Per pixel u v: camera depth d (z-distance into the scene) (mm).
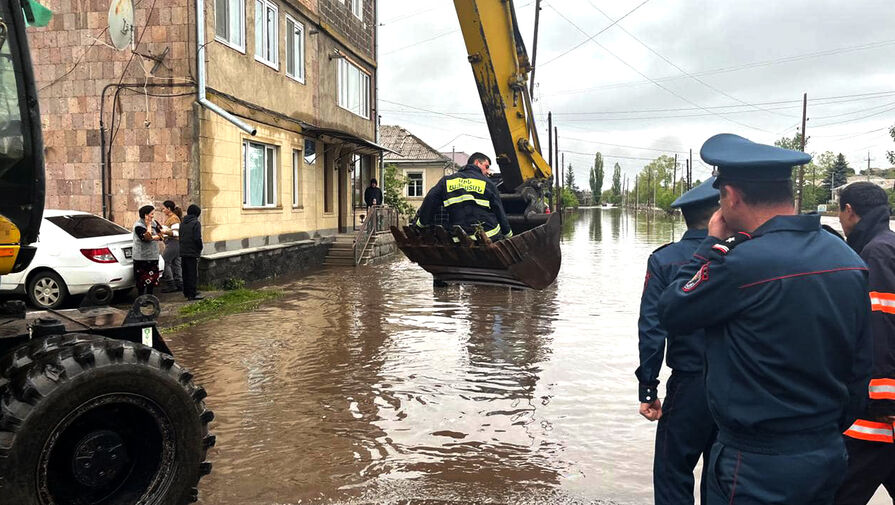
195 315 10156
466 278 7891
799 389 2141
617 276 15633
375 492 4047
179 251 11930
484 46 9078
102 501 3271
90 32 12727
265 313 10477
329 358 7496
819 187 82312
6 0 3277
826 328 2123
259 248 14758
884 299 2902
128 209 12852
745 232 2363
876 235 3090
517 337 8617
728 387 2270
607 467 4453
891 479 3090
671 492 3262
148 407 3314
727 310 2234
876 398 2912
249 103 14617
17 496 2906
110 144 12812
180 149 12664
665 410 3293
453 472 4363
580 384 6449
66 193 13016
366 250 19250
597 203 176500
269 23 15820
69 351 3139
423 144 41750
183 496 3422
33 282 10094
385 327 9305
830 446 2168
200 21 12477
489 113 9516
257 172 15445
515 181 9930
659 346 3279
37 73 12961
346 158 22047
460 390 6254
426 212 7785
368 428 5227
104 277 10266
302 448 4793
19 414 2920
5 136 3326
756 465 2193
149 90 12656
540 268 7695
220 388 6328
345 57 20766
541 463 4520
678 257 3309
